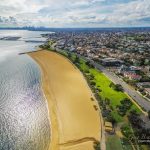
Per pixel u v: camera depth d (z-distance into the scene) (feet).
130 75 583.58
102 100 414.21
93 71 644.69
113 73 637.30
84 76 588.50
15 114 361.71
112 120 330.95
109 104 397.19
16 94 445.37
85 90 479.82
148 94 453.58
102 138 293.43
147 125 326.24
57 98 433.89
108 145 276.62
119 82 546.67
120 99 424.46
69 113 371.35
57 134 310.45
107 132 306.76
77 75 602.85
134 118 336.29
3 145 281.74
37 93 457.68
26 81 533.96
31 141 293.64
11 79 542.98
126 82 546.67
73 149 276.41
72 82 538.47
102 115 355.97
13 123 334.24
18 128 321.93
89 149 274.98
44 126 330.34
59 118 354.54
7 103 400.26
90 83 519.60
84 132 313.53
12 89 471.62
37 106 395.55
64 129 322.96
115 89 482.28
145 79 554.46
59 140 296.51
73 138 300.81
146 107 392.68
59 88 492.54
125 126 318.45
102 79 563.48
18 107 387.34
